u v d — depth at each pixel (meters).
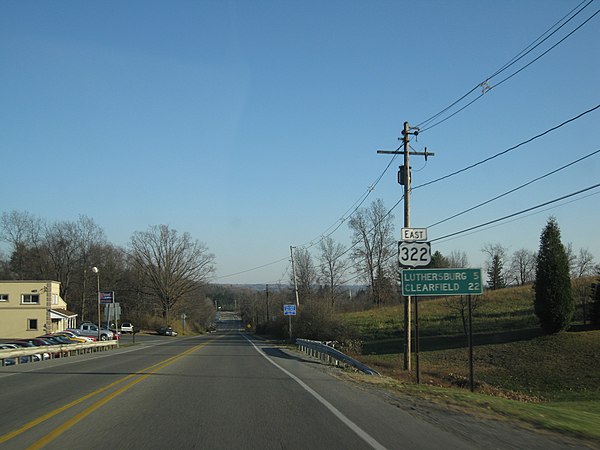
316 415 10.41
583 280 49.91
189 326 114.94
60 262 96.56
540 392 23.73
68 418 9.93
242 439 8.27
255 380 16.78
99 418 9.97
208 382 16.12
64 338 39.22
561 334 35.78
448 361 32.72
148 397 12.80
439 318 53.56
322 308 50.47
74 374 18.61
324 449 7.63
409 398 13.08
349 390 14.49
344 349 39.00
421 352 37.09
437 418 10.31
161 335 88.81
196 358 27.58
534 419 10.48
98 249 101.25
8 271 98.25
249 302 140.25
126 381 16.27
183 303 104.12
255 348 39.94
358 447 7.75
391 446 7.82
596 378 25.78
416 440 8.27
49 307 63.81
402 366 27.50
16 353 25.53
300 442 8.06
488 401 12.90
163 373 18.94
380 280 76.88
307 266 89.62
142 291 101.44
